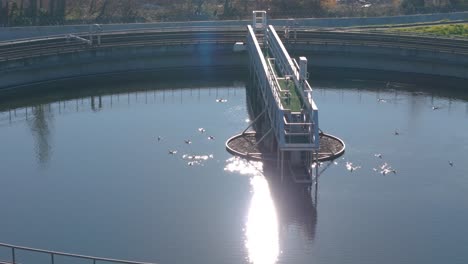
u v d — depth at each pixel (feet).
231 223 233.55
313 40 460.55
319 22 555.28
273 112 285.64
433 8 630.33
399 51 436.76
